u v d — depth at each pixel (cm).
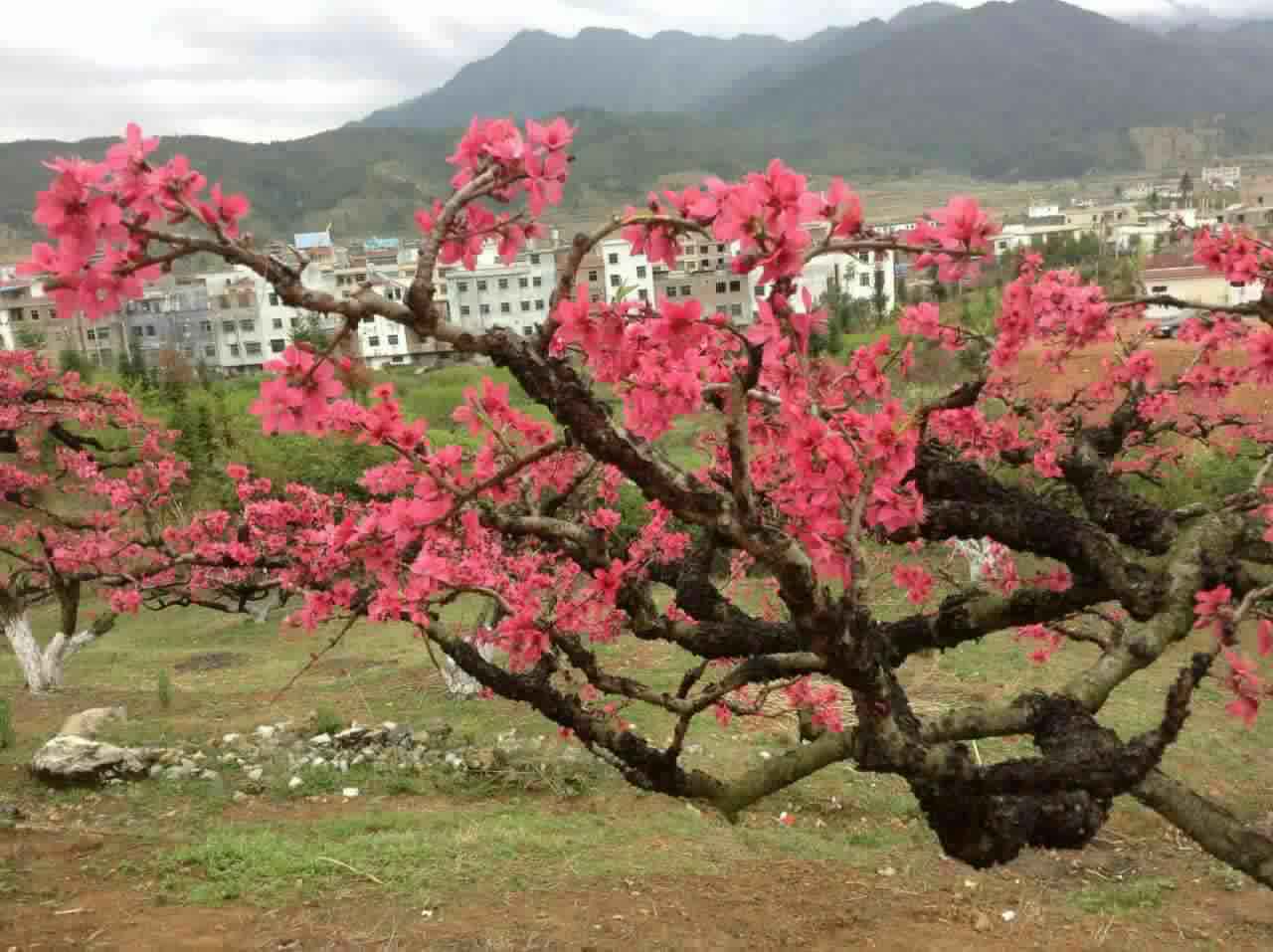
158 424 1430
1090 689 305
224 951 533
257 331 5834
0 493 1313
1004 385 586
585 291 253
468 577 434
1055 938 618
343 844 714
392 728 1004
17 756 969
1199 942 621
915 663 1272
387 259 6356
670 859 721
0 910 582
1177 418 645
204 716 1141
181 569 1143
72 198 190
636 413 271
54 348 5422
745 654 375
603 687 374
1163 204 9031
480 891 631
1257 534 339
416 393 3058
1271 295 445
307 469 2011
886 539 367
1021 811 279
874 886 701
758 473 431
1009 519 339
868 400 417
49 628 1855
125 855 688
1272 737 1005
